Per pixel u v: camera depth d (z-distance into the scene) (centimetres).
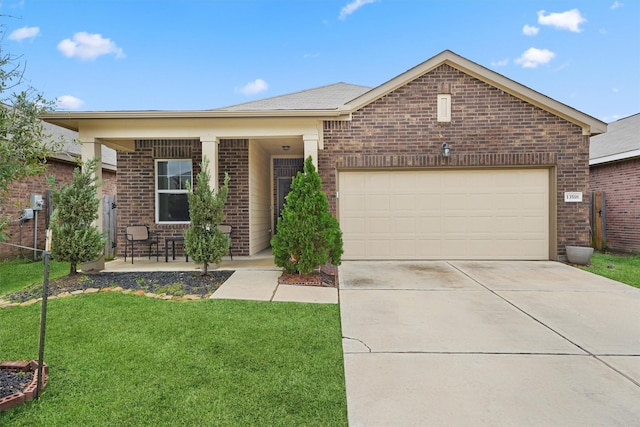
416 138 812
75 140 533
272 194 1156
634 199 998
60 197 589
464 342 359
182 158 904
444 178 831
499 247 831
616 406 248
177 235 891
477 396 260
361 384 276
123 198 895
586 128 800
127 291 533
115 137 715
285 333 375
